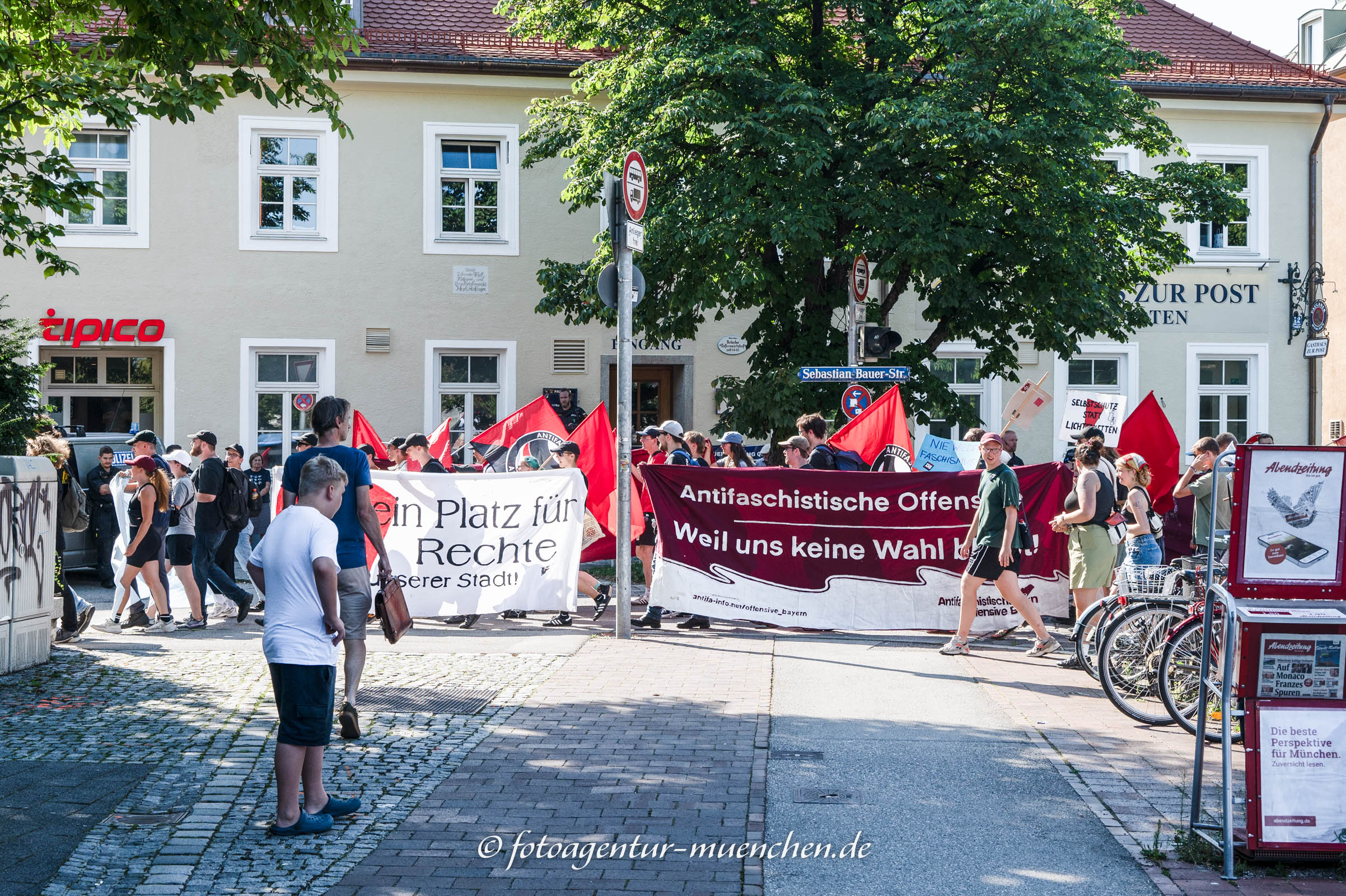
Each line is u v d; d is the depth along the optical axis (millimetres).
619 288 10195
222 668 8906
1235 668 5027
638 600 12172
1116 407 13625
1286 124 21594
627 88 14828
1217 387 21562
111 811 5406
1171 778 6055
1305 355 20766
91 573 15578
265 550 5199
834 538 10516
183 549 10984
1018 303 15828
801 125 14406
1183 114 21438
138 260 19172
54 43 9875
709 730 6965
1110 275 15961
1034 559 10430
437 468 11844
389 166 19750
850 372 12875
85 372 19438
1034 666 9070
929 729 7043
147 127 19156
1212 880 4664
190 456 15055
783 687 8211
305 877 4602
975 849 4992
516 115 19984
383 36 19766
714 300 15242
